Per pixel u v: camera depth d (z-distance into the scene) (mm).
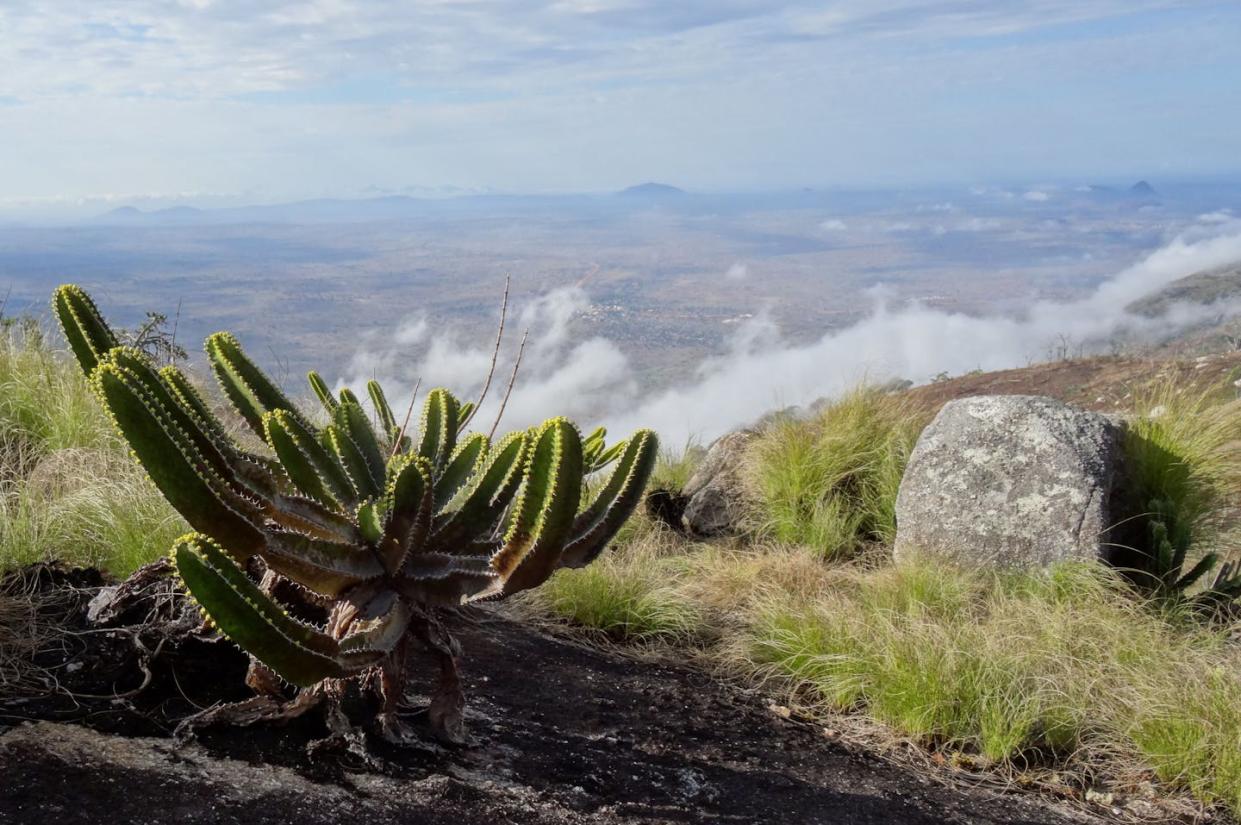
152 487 3664
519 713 2955
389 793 2129
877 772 3125
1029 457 5242
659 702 3414
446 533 2482
